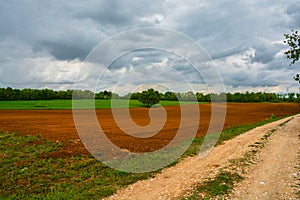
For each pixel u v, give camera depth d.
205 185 7.87
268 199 6.82
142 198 7.06
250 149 13.30
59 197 7.19
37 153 12.91
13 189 8.15
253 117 41.06
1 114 41.78
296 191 7.34
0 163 11.01
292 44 21.56
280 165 10.09
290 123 28.72
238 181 8.26
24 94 88.44
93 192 7.56
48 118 35.03
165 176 9.04
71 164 10.96
